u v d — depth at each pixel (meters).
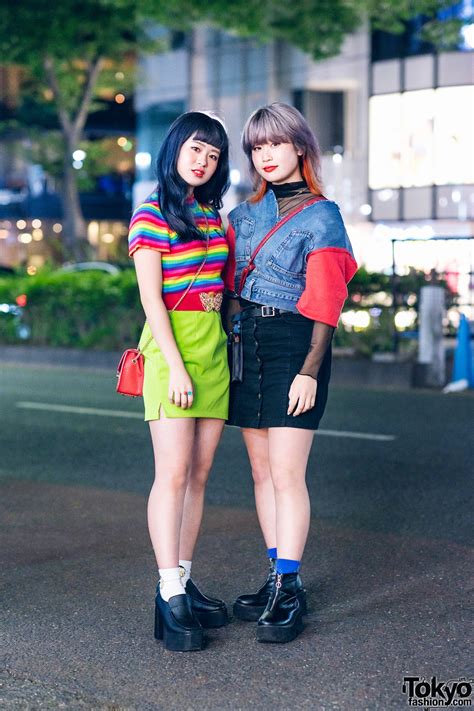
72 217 29.59
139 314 15.41
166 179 3.82
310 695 3.42
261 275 3.96
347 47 34.16
